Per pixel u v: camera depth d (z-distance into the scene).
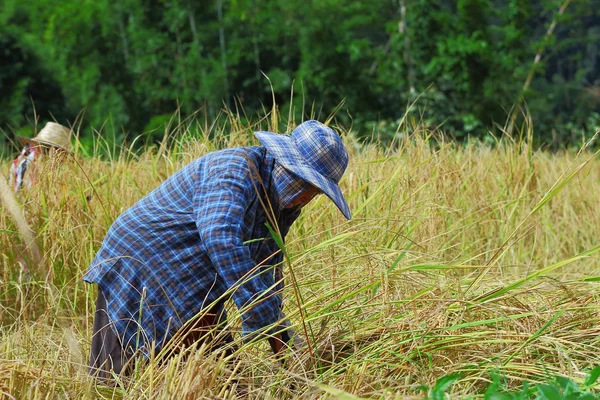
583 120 18.06
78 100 21.02
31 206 4.11
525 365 2.76
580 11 20.81
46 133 4.64
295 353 2.90
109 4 20.55
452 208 4.82
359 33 25.31
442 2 22.48
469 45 16.72
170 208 2.90
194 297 2.88
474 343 2.85
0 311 3.86
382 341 2.96
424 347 2.85
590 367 2.84
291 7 19.41
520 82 19.03
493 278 3.59
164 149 4.80
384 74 18.48
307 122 2.93
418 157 4.83
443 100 17.09
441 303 3.04
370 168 4.75
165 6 21.23
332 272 3.23
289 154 2.83
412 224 4.40
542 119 18.89
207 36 21.08
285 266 3.47
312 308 3.15
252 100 21.05
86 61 20.12
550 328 3.03
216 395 2.57
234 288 2.68
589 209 5.85
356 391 2.62
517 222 5.29
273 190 2.87
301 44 18.97
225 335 2.92
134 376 2.80
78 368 2.91
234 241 2.70
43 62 20.09
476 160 5.73
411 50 18.11
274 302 2.79
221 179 2.78
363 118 17.94
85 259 4.00
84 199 4.21
